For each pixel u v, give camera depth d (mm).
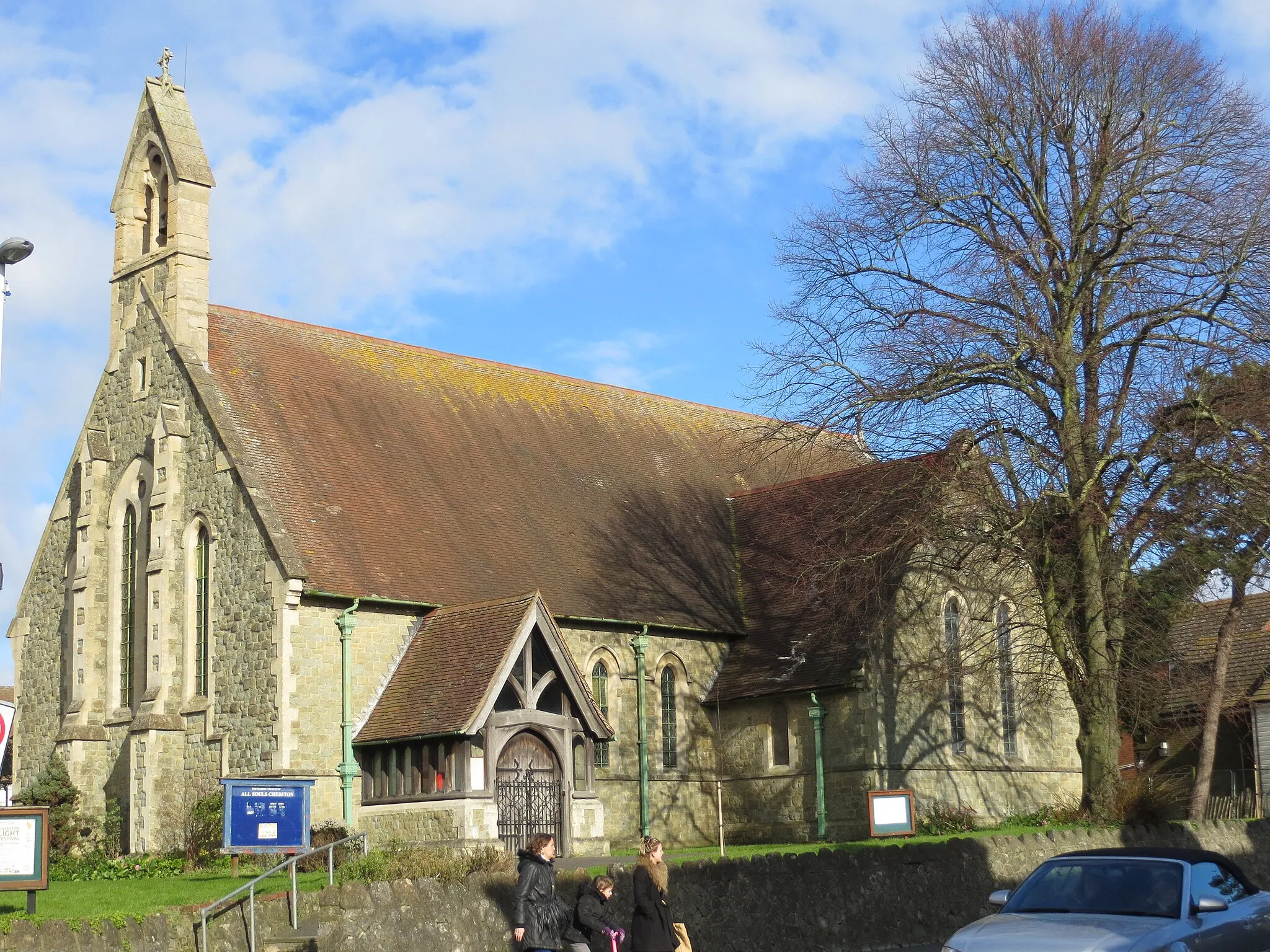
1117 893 16375
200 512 35156
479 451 41375
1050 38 35062
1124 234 33781
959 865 27125
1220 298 33719
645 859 17266
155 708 34312
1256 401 32312
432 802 31000
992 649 38562
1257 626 50000
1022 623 35750
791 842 38125
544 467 42625
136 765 34094
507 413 43875
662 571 41594
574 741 34344
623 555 41156
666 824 38688
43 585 40594
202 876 27750
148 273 38562
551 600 37500
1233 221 33625
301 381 38938
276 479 34812
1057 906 16438
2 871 18531
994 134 35344
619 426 47031
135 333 38531
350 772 32438
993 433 33562
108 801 36094
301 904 19828
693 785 39688
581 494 42594
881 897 25312
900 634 38375
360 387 40375
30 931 17203
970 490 33469
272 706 32188
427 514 37500
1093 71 34531
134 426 38000
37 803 35531
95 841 35875
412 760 31812
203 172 38188
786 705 39000
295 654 32406
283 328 40469
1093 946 14703
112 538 38125
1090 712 34438
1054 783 42312
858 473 38094
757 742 39500
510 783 31625
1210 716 38031
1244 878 17312
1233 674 47312
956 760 39188
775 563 42906
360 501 36219
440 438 40781
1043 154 35406
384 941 19344
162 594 34969
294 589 32406
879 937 24969
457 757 30781
